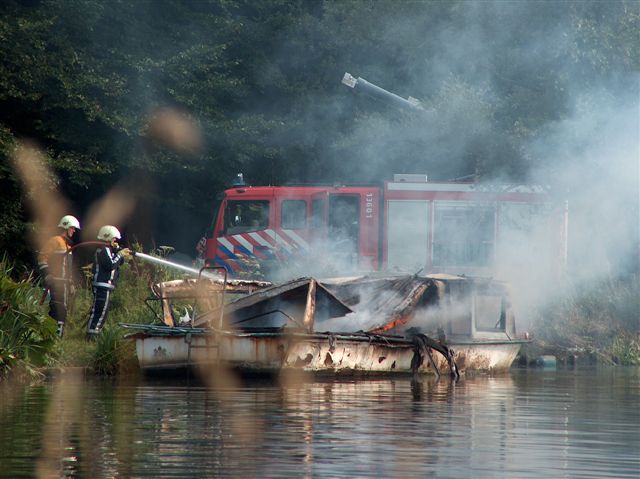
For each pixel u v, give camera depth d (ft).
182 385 121.90
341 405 100.83
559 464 69.15
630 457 72.23
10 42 230.68
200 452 70.90
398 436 79.71
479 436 81.00
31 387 118.42
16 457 68.74
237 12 285.64
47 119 238.27
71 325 155.63
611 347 192.24
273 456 69.56
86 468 65.00
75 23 241.14
